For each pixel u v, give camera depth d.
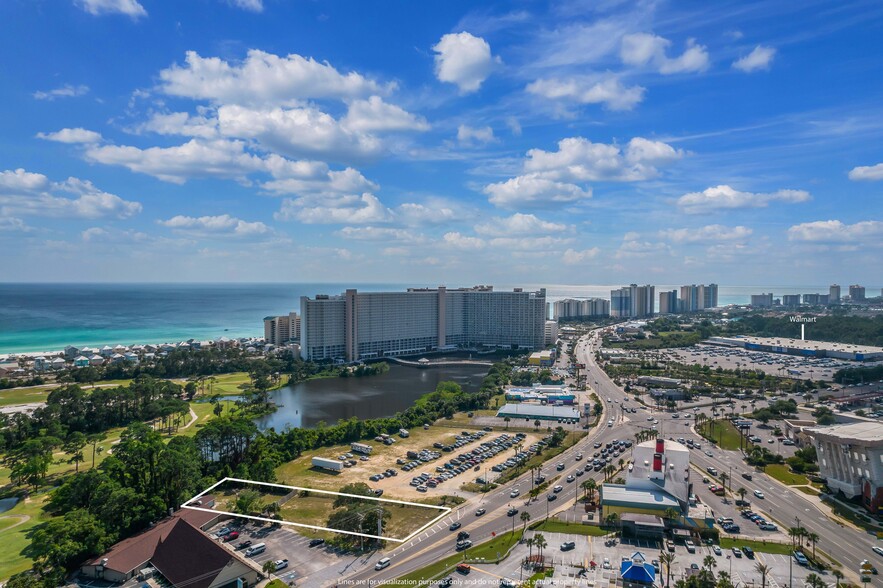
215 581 157.88
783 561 182.00
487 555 182.50
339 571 171.88
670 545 191.62
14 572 171.62
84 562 177.12
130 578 170.25
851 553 188.62
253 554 182.75
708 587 157.88
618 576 170.50
